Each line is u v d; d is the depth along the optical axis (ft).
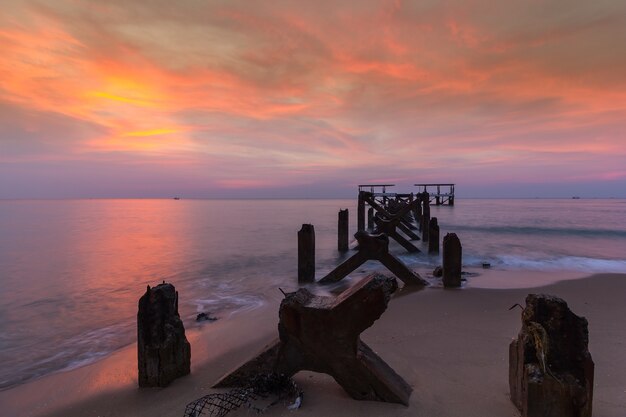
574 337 9.46
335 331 11.17
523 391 9.91
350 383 11.43
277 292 33.19
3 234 92.94
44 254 60.03
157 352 13.42
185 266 48.44
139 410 12.16
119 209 293.02
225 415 10.87
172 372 13.69
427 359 15.14
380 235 33.55
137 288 37.09
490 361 14.87
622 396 11.89
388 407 11.10
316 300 11.86
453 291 28.48
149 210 270.26
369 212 102.22
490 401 11.51
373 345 17.01
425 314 22.31
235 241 75.82
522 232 88.58
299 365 11.82
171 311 13.91
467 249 60.90
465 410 11.00
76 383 15.66
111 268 47.75
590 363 9.31
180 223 133.59
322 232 94.73
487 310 23.00
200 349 18.38
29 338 23.26
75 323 26.25
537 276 36.24
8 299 32.91
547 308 9.77
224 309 28.22
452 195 252.21
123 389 13.94
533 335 9.74
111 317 27.68
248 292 33.94
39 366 18.92
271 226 117.08
